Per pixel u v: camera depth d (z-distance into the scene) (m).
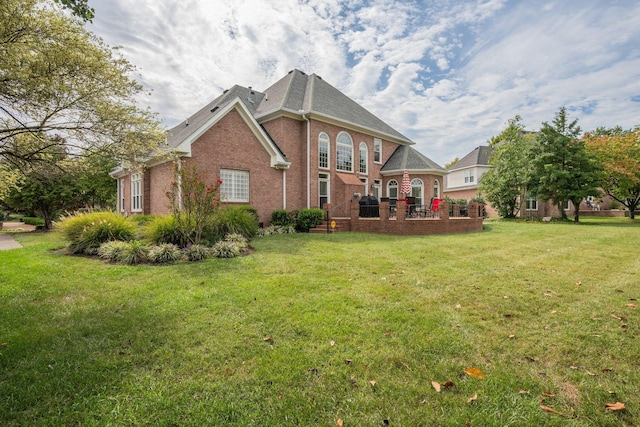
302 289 5.35
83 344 3.43
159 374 2.85
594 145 23.31
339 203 19.77
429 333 3.64
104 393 2.58
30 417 2.32
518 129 24.11
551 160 21.61
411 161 23.81
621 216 30.55
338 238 12.30
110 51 7.15
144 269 6.91
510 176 23.62
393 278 6.07
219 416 2.32
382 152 24.73
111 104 7.59
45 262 7.75
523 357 3.15
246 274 6.41
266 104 19.44
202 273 6.51
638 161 21.20
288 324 3.90
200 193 8.98
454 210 16.42
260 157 16.12
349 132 21.20
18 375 2.84
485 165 32.78
